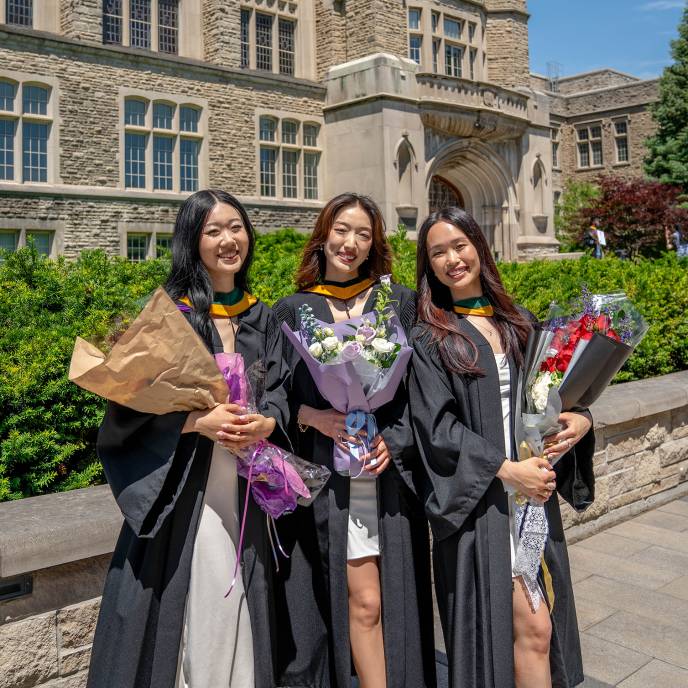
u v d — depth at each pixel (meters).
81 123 14.96
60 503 2.80
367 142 17.83
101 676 2.19
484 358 2.59
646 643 3.39
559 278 7.21
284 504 2.40
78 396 3.54
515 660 2.51
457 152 19.69
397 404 2.71
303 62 19.52
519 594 2.50
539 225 21.67
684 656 3.28
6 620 2.53
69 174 14.82
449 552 2.56
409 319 2.89
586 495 2.77
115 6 16.34
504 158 20.78
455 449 2.46
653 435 5.37
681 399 5.39
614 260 8.34
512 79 22.48
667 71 29.09
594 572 4.21
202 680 2.19
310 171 18.94
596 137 33.78
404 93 17.88
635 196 24.27
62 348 3.61
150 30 17.02
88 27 15.22
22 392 3.41
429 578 2.76
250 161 17.67
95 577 2.72
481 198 21.28
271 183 18.31
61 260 4.79
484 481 2.44
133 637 2.17
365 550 2.62
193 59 16.83
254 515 2.41
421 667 2.61
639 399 5.05
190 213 2.46
